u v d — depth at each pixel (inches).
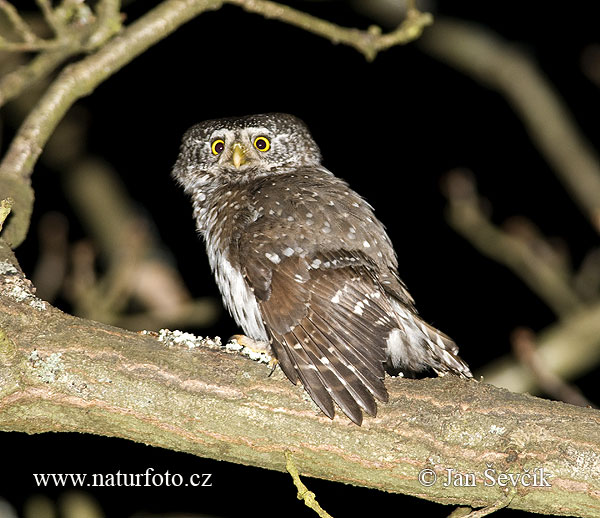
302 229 358.0
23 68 384.5
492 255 525.7
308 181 394.9
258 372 294.2
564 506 285.7
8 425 287.3
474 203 536.1
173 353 292.4
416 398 292.5
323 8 674.8
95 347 286.5
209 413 287.0
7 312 287.6
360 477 293.6
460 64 550.9
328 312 334.0
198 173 452.8
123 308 561.0
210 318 536.4
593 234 691.4
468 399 291.0
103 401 284.4
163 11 402.3
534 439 284.7
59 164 588.7
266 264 350.0
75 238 604.7
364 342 324.2
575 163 531.2
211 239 390.9
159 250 619.2
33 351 282.0
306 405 291.0
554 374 486.9
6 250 314.0
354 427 289.7
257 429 288.8
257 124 441.7
